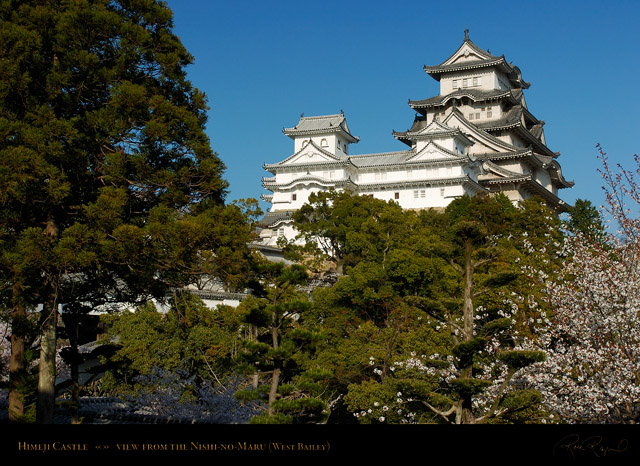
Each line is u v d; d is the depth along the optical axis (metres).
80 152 27.81
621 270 26.41
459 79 119.50
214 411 32.22
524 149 105.06
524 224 63.66
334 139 104.75
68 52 28.73
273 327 25.92
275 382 24.81
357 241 58.88
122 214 28.50
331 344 42.53
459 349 22.45
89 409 33.16
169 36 31.97
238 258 27.47
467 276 23.66
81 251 26.30
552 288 28.59
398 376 32.34
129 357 35.97
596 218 72.69
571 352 25.84
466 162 97.31
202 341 36.75
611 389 23.27
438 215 70.00
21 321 26.58
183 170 30.12
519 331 32.50
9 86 27.16
